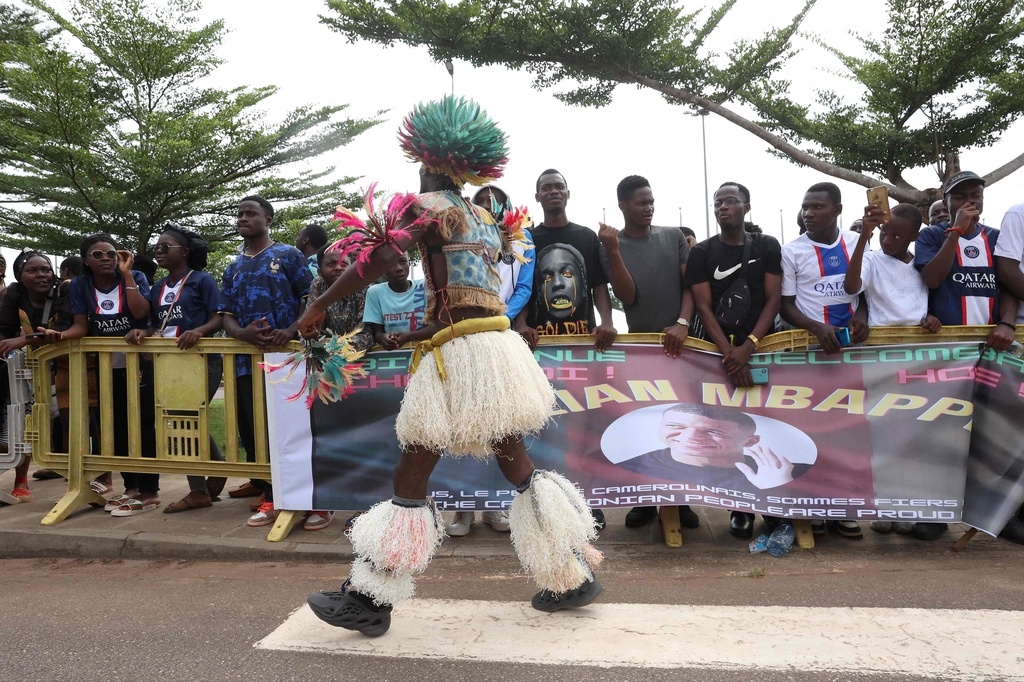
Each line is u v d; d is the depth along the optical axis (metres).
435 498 4.39
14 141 16.94
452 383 2.80
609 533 4.56
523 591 3.55
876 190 4.14
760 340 4.43
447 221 2.79
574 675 2.62
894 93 14.98
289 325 4.87
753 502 4.25
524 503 3.05
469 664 2.72
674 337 4.41
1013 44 14.27
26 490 5.59
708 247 4.54
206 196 19.30
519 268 4.54
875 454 4.28
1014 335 4.25
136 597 3.61
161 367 4.83
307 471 4.50
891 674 2.59
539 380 2.97
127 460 4.90
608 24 14.02
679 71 14.55
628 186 4.72
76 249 19.20
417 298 4.61
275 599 3.53
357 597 2.96
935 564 3.90
